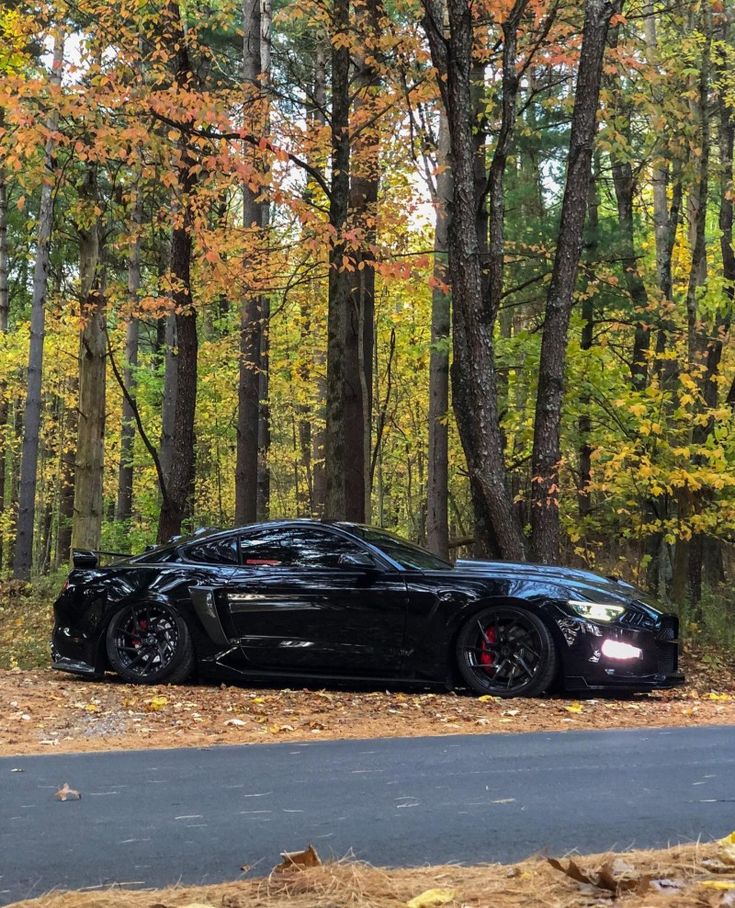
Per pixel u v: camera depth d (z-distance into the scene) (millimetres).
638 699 8297
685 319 16234
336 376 12172
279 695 8062
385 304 21672
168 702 7703
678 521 12961
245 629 8438
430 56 12969
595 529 14219
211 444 30891
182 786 5016
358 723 7078
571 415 13891
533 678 7918
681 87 16516
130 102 10781
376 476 33531
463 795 4738
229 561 8688
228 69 20047
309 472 35531
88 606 8773
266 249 13727
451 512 25125
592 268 15422
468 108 11258
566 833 3996
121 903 2918
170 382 22062
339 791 4859
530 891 2916
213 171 12008
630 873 3070
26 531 19578
